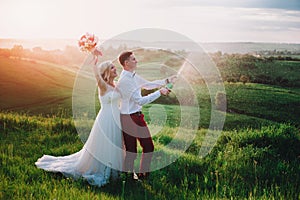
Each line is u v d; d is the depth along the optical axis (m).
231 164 4.90
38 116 7.73
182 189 4.21
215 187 4.32
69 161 4.74
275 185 4.39
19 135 6.11
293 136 5.90
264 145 5.73
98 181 4.32
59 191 3.98
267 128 6.40
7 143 5.74
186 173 4.64
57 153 5.39
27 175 4.48
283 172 4.74
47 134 6.14
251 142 5.80
